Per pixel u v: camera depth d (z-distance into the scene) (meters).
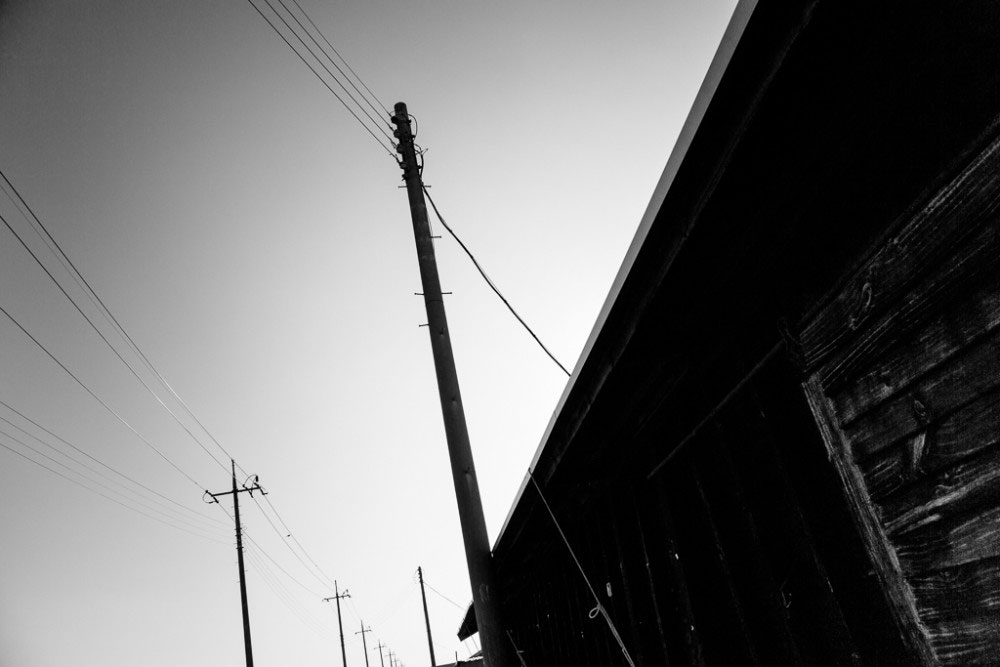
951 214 1.44
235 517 18.41
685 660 3.15
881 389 1.67
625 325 2.60
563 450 3.81
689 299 2.43
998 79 1.35
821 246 1.99
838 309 1.86
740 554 2.65
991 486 1.33
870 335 1.71
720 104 1.59
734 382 2.65
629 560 3.91
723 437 2.70
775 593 2.34
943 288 1.46
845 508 1.97
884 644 1.83
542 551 6.79
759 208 1.99
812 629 2.17
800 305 2.12
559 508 5.29
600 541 4.53
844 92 1.56
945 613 1.48
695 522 3.07
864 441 1.75
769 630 2.46
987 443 1.34
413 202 5.83
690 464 3.06
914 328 1.55
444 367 5.10
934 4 1.33
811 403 2.00
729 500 2.73
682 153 1.77
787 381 2.28
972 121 1.43
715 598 2.88
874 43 1.42
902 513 1.61
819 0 1.27
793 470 2.21
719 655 2.81
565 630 5.95
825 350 1.93
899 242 1.60
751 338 2.49
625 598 4.04
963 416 1.41
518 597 9.35
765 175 1.82
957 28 1.39
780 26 1.37
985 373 1.35
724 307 2.53
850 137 1.71
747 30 1.38
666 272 2.17
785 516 2.31
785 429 2.29
